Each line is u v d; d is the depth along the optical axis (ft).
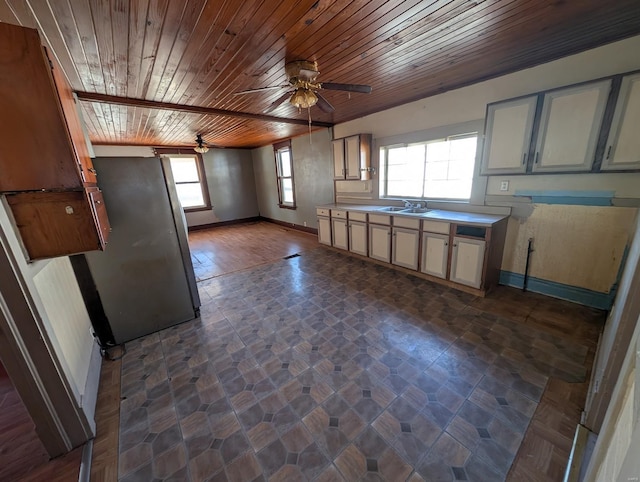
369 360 6.31
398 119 11.80
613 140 6.47
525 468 3.93
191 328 8.11
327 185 17.03
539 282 8.88
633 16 5.32
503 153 8.36
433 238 9.90
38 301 4.07
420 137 11.10
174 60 6.32
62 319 5.13
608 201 7.15
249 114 11.64
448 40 6.10
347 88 7.07
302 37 5.58
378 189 13.67
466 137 9.93
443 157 10.89
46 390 4.15
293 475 3.99
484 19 5.27
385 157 13.15
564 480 3.70
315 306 8.98
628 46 6.23
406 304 8.76
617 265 7.27
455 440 4.39
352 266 12.53
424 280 10.52
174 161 21.83
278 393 5.51
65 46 5.42
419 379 5.67
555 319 7.46
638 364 1.90
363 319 8.04
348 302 9.12
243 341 7.34
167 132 15.11
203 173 22.98
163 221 7.71
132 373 6.32
